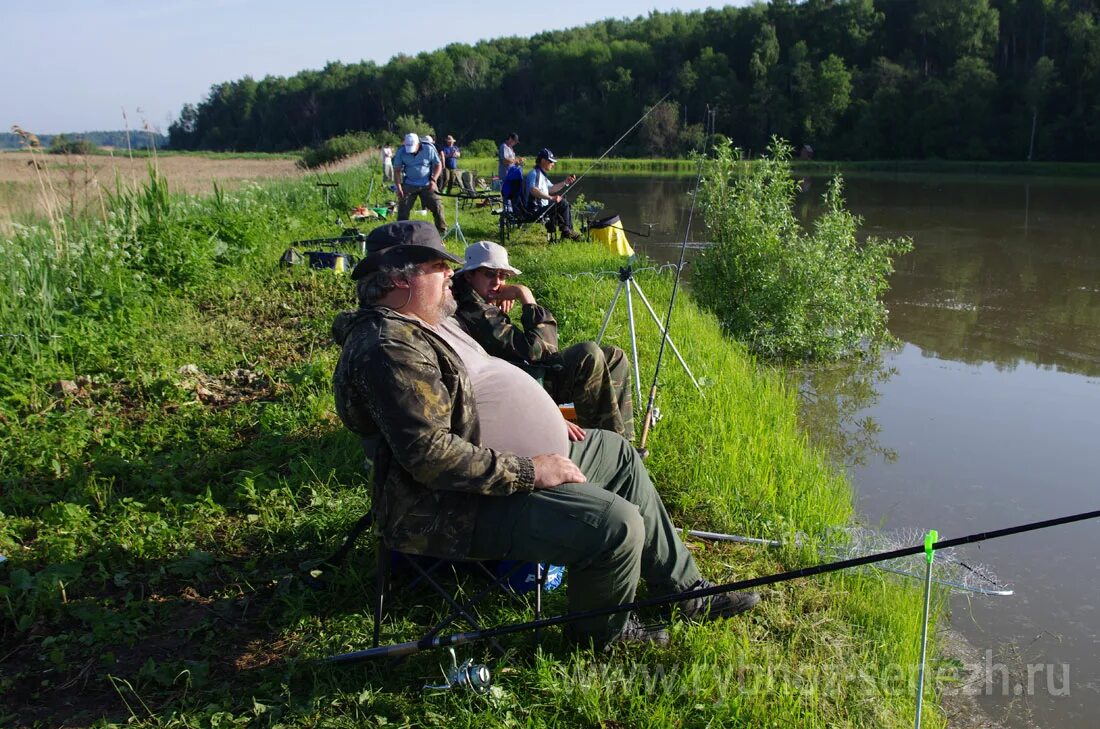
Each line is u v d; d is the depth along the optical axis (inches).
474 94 3545.8
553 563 127.0
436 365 119.3
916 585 178.5
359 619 140.5
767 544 177.9
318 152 1632.6
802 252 386.6
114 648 133.1
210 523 168.6
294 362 268.7
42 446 196.1
